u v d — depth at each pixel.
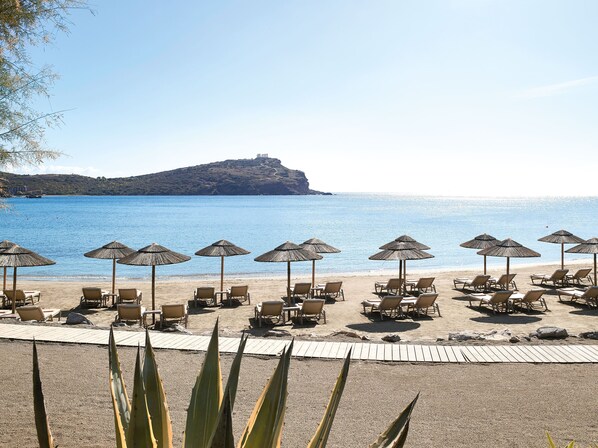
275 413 1.71
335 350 7.81
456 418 5.29
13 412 5.21
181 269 30.11
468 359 7.44
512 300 15.52
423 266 31.52
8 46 3.97
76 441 4.55
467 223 67.62
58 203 142.38
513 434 4.89
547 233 52.88
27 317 12.43
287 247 15.78
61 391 5.91
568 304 16.70
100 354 7.49
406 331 13.01
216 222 66.31
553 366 7.15
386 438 2.00
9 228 57.28
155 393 1.98
